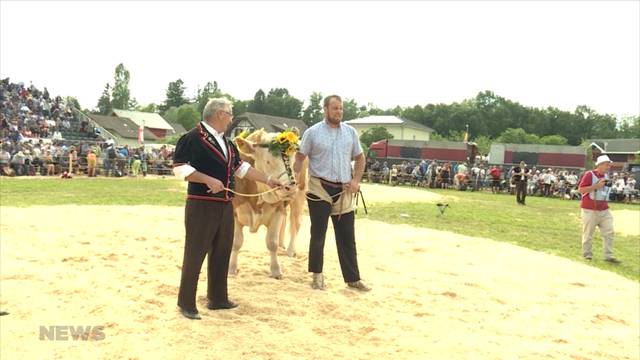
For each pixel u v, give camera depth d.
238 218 6.69
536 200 28.64
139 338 4.46
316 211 6.45
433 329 5.23
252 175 5.52
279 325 4.98
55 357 4.08
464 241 10.98
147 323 4.85
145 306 5.32
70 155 28.22
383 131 67.38
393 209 17.50
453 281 7.33
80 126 41.88
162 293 5.82
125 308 5.21
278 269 6.93
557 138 85.50
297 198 8.20
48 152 28.80
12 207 13.02
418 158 43.25
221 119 5.19
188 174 4.96
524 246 11.37
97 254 7.70
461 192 32.38
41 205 13.83
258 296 5.92
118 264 7.14
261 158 6.47
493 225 14.83
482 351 4.71
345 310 5.58
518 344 4.99
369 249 9.48
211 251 5.38
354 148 6.67
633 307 6.76
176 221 11.58
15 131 32.44
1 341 4.37
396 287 6.81
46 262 7.14
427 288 6.85
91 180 25.66
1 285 5.96
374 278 7.26
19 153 26.56
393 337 4.88
